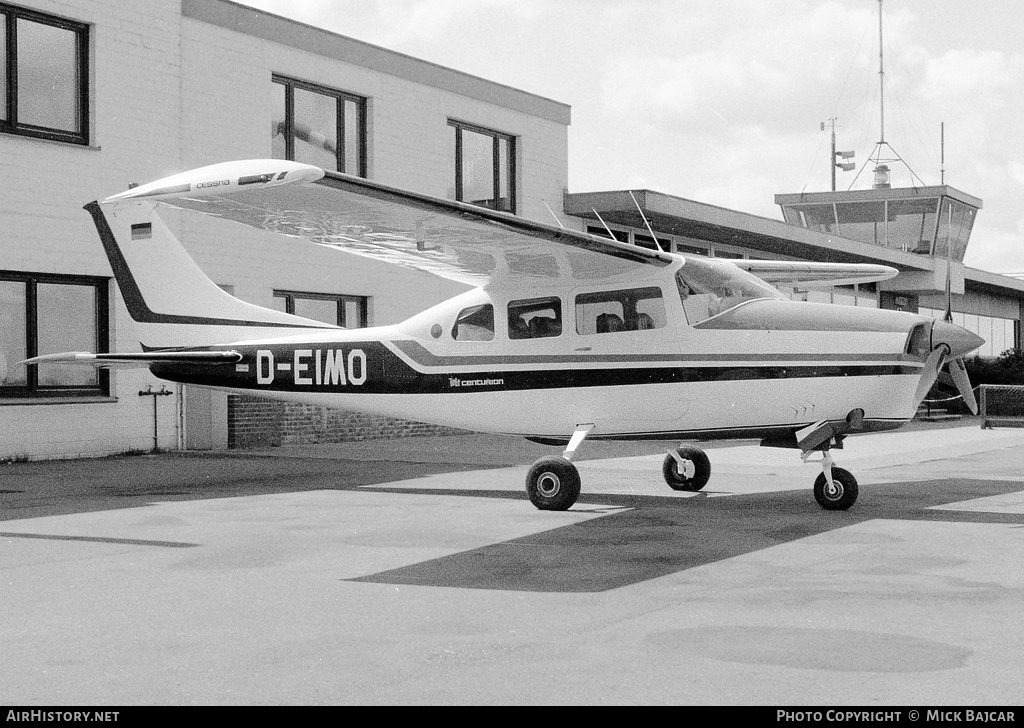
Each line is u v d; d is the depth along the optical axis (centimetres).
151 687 401
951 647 446
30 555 681
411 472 1229
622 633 474
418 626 490
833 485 877
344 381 1024
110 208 1118
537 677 409
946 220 3662
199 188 652
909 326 860
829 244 2722
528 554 678
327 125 1739
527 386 943
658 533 761
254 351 1066
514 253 867
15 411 1348
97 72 1431
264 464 1332
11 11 1353
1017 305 4556
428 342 988
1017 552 675
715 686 396
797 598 542
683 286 895
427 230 800
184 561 658
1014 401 2389
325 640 466
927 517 837
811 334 863
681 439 926
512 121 2041
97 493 1027
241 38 1598
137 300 1116
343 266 1731
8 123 1352
